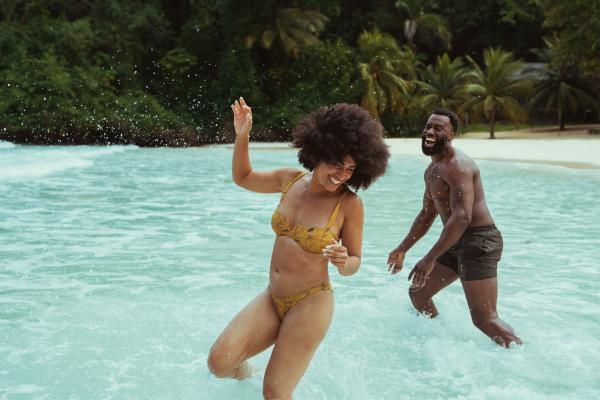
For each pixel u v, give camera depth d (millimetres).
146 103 34406
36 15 36344
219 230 8250
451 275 4617
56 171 15922
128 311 4816
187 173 16312
